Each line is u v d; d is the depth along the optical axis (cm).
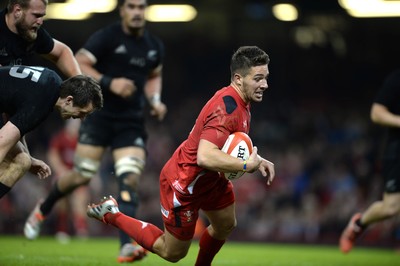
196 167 2138
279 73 9481
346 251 3634
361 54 9175
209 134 2042
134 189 3011
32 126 2075
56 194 3294
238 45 9250
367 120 8725
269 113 9000
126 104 3152
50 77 2109
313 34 8875
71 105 2109
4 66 2245
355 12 7981
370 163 7425
